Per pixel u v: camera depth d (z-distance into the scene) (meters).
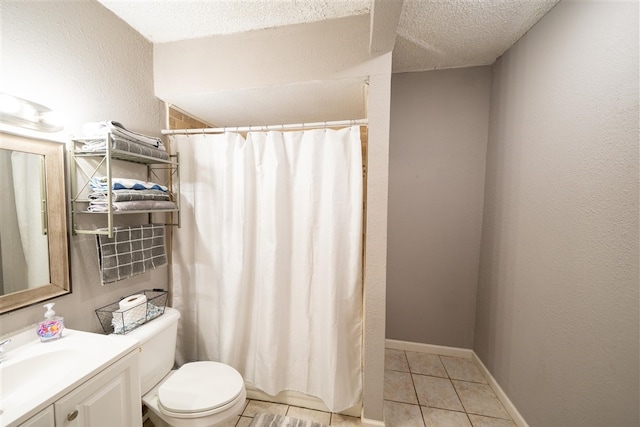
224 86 1.52
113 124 1.12
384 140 1.34
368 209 1.36
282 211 1.50
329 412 1.53
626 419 0.89
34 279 0.99
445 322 2.13
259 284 1.54
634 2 0.88
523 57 1.52
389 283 2.19
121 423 0.94
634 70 0.88
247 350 1.62
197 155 1.62
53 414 0.72
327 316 1.45
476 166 1.99
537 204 1.37
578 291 1.10
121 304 1.21
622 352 0.91
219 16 1.35
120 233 1.23
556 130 1.24
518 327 1.51
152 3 1.25
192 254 1.67
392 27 1.11
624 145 0.91
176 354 1.69
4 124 0.90
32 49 0.99
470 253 2.05
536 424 1.33
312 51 1.41
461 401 1.65
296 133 1.50
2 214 0.90
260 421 1.45
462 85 1.98
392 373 1.91
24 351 0.91
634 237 0.87
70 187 1.11
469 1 1.28
